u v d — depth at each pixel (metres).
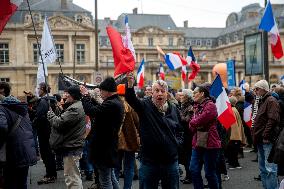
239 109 14.57
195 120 8.08
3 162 6.72
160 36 93.06
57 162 12.74
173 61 21.17
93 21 71.56
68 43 69.12
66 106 8.43
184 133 10.16
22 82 66.94
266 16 13.55
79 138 8.13
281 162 6.02
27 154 6.91
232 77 18.33
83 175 11.57
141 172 6.24
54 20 68.25
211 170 8.15
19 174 7.06
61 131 8.07
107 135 6.92
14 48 66.56
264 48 15.14
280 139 6.05
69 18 68.81
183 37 94.94
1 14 7.42
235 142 12.25
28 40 67.19
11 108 6.91
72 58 69.06
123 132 8.58
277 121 8.34
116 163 7.01
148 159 6.15
